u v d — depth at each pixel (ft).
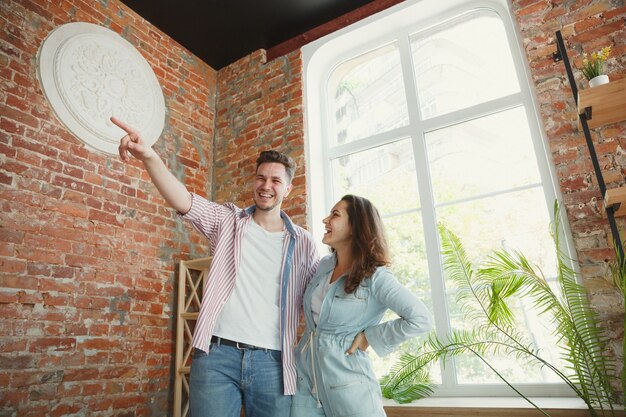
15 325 7.27
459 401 7.74
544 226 8.52
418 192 10.13
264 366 5.13
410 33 11.35
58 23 9.24
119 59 10.28
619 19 8.04
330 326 5.09
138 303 9.43
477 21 10.57
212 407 4.88
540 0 8.93
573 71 8.21
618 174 7.37
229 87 13.26
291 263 5.82
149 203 10.26
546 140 8.20
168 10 11.25
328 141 11.86
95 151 9.30
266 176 6.04
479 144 9.75
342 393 4.70
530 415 6.55
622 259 6.34
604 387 6.07
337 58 12.44
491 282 7.27
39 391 7.42
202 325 5.03
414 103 10.69
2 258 7.29
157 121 10.94
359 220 5.52
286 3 11.27
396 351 9.38
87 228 8.76
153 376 9.41
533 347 8.00
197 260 10.02
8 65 8.09
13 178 7.72
